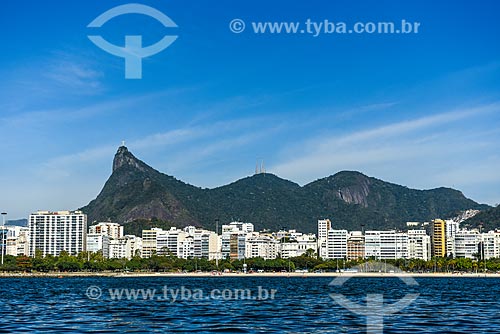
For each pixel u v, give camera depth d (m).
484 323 110.56
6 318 119.62
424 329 101.31
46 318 119.56
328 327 103.81
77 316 123.69
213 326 106.44
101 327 104.81
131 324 109.31
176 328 103.88
